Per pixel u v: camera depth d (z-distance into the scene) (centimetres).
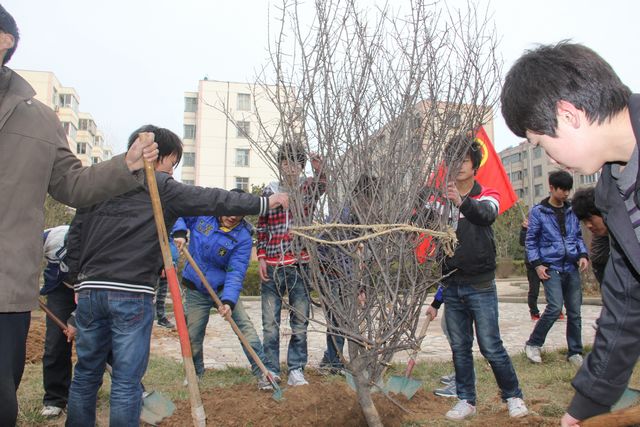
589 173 169
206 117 4700
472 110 263
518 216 3531
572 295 523
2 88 236
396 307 259
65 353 376
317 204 257
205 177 4669
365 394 274
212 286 452
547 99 159
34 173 233
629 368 190
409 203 253
